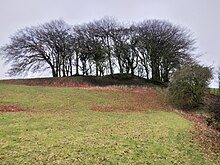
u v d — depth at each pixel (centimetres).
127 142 1123
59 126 1402
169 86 2855
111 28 5272
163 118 1862
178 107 2659
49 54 5378
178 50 4847
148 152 1005
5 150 930
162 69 5012
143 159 929
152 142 1146
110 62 5206
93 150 986
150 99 2988
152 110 2361
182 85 2692
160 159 943
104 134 1256
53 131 1272
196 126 1616
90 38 5316
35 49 5100
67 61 5544
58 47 5391
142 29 5159
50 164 827
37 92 2820
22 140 1076
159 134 1302
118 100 2773
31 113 1819
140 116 1931
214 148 1155
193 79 2664
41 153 919
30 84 4428
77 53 5438
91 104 2444
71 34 5406
